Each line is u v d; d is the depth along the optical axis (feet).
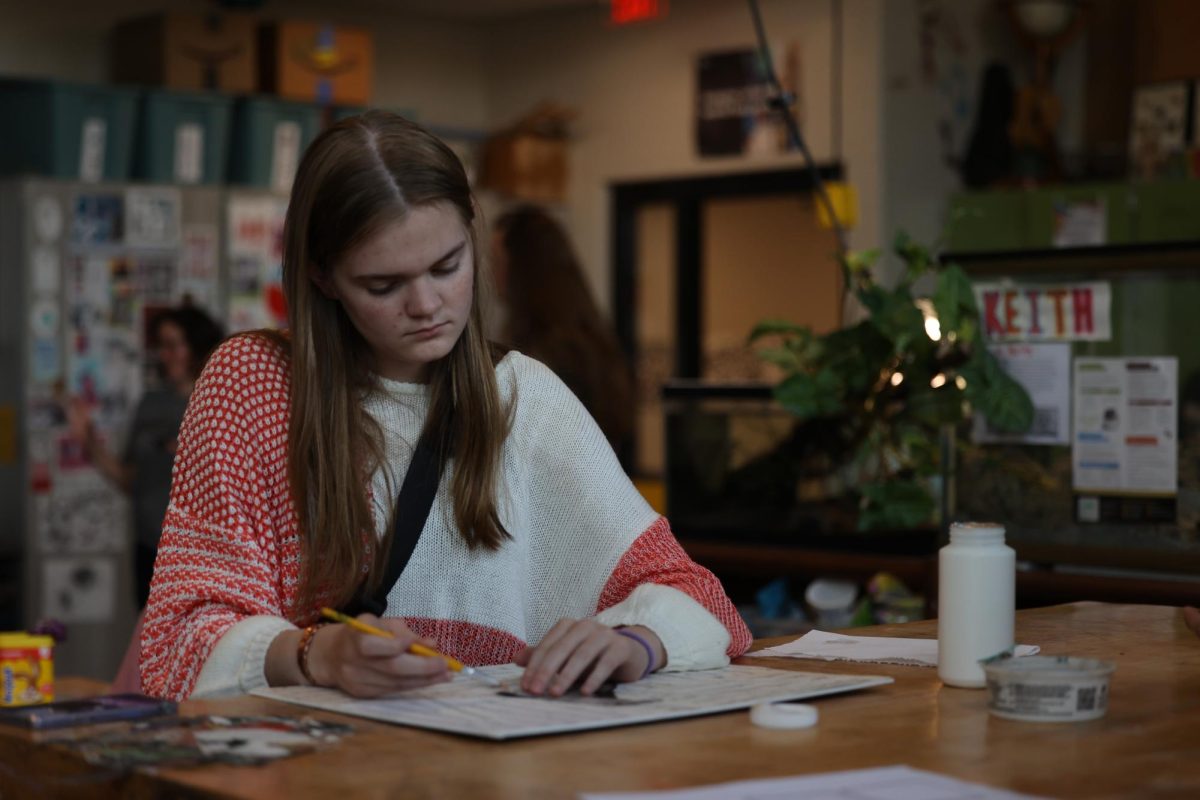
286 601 5.43
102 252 20.06
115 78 22.62
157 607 5.19
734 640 5.45
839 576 9.82
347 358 5.57
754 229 24.16
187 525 5.34
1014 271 8.30
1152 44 20.84
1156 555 7.94
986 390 8.28
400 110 23.44
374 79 25.64
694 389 10.53
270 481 5.42
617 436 13.01
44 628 10.90
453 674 4.95
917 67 22.31
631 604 5.18
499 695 4.59
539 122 25.20
